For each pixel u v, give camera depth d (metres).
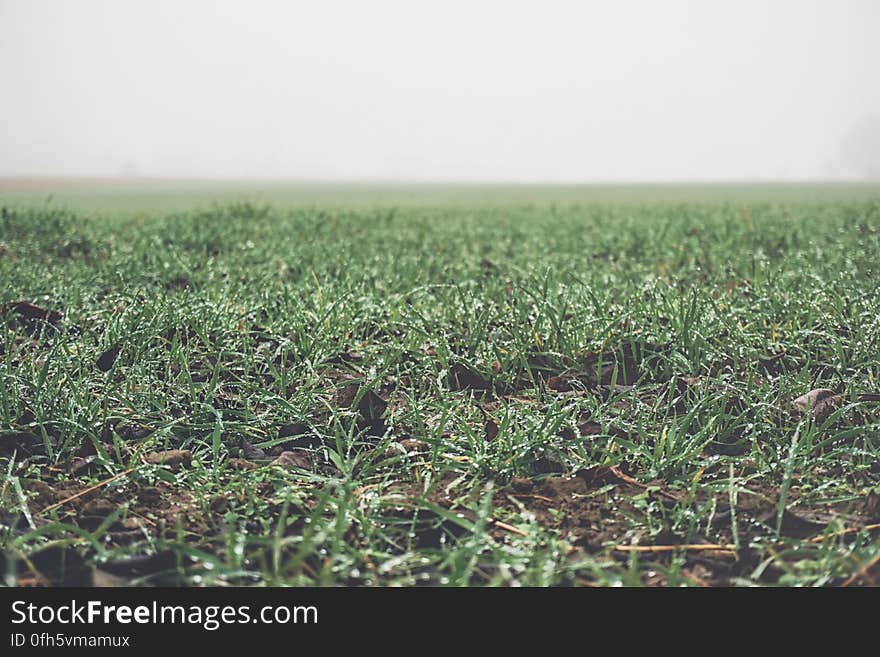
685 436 0.88
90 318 1.25
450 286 1.33
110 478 0.81
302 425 0.91
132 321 1.15
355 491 0.75
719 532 0.71
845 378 0.98
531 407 0.94
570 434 0.89
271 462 0.85
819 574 0.63
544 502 0.76
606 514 0.74
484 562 0.66
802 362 1.07
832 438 0.82
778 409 0.91
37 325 1.26
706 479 0.80
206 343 1.10
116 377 1.04
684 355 1.07
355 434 0.90
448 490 0.78
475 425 0.91
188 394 0.95
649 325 1.16
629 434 0.86
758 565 0.67
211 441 0.89
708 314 1.18
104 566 0.66
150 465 0.80
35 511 0.74
